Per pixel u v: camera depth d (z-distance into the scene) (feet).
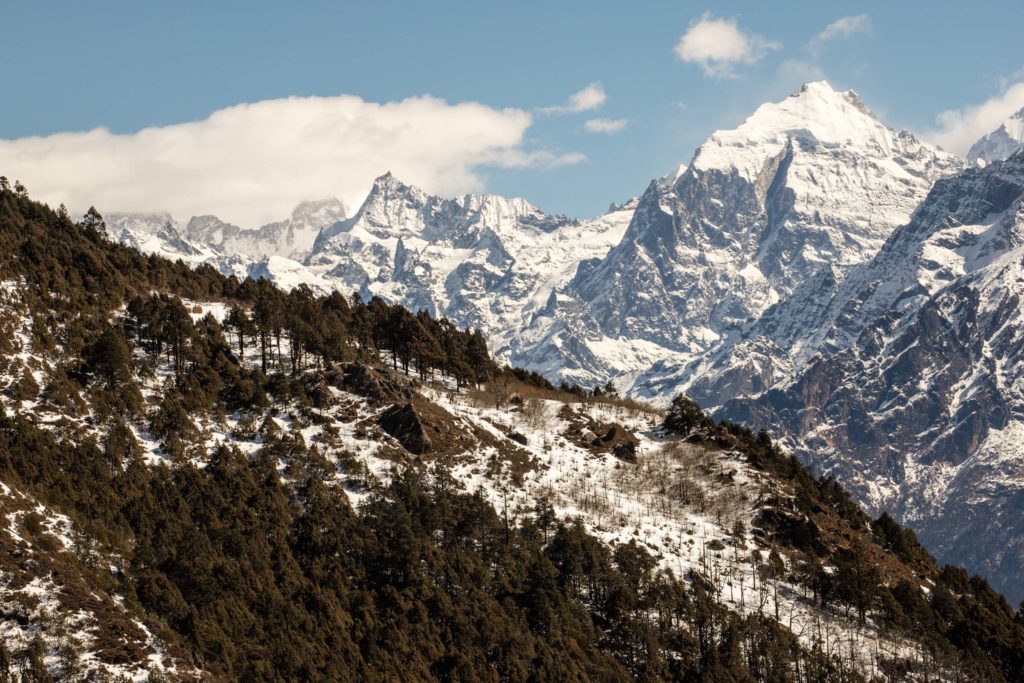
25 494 612.70
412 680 595.06
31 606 536.01
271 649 577.84
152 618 561.84
